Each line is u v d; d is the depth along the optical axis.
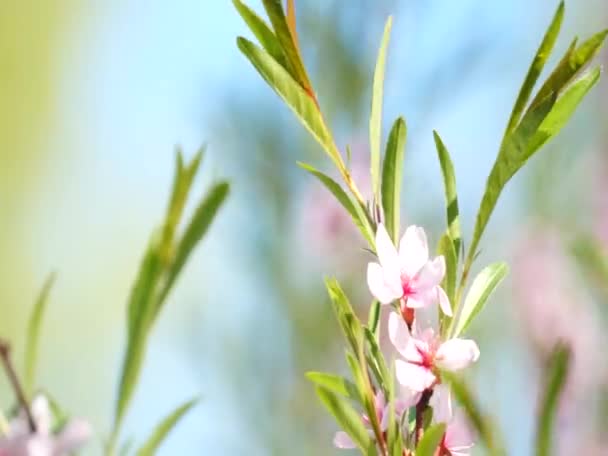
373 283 0.49
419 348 0.50
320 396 0.49
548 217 0.98
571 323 0.87
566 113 0.49
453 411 0.51
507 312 0.92
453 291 0.50
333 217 0.93
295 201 0.95
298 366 0.93
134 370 0.53
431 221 0.91
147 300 0.54
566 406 0.83
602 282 0.70
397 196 0.51
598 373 0.85
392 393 0.49
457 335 0.50
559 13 0.49
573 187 1.01
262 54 0.50
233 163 0.96
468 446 0.50
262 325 0.95
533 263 0.92
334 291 0.49
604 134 1.04
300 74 0.50
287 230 0.95
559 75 0.49
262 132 0.95
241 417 0.92
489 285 0.51
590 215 0.98
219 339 0.95
